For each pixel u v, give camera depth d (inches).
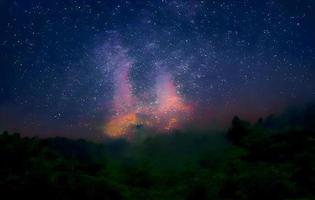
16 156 641.6
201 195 592.7
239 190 569.9
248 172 635.5
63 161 693.3
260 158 735.1
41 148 724.7
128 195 605.3
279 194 545.0
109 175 701.3
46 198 551.8
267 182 561.3
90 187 585.3
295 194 546.6
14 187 548.7
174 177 702.5
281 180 564.4
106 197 584.1
